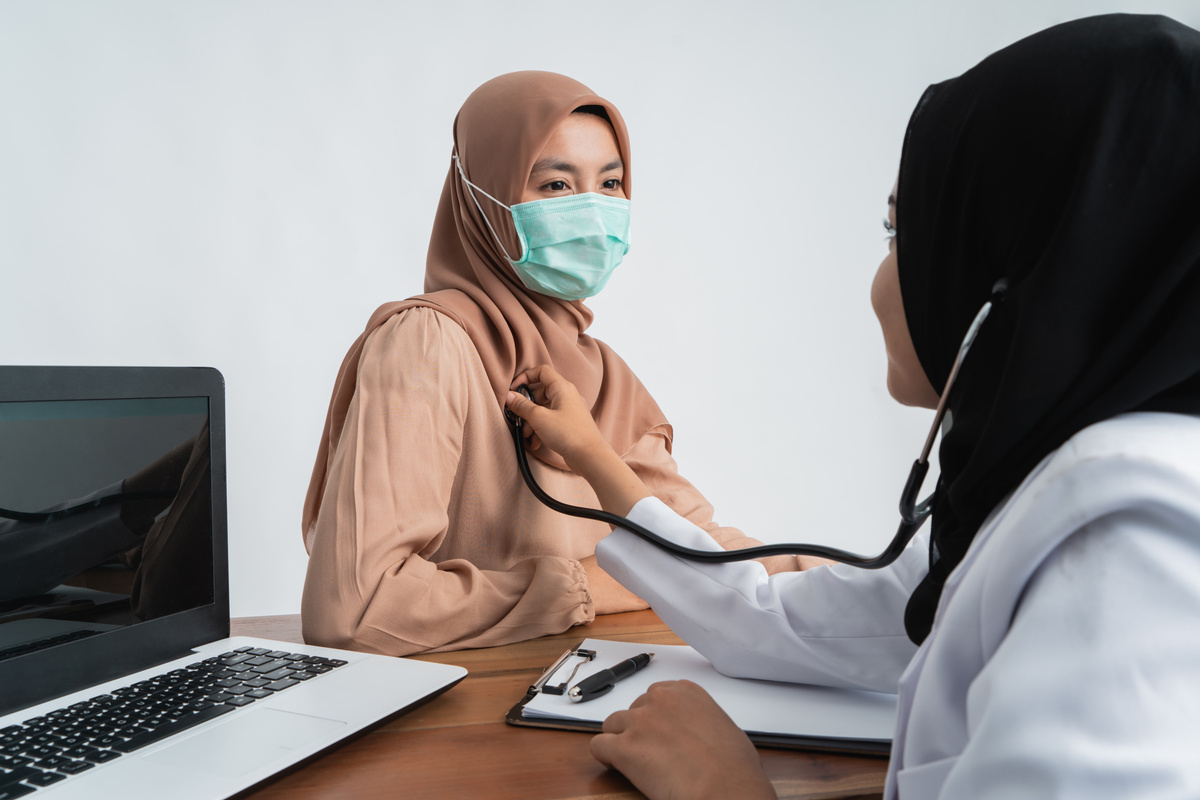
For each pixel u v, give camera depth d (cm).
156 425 85
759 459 307
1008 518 42
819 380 311
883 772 65
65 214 256
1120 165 47
